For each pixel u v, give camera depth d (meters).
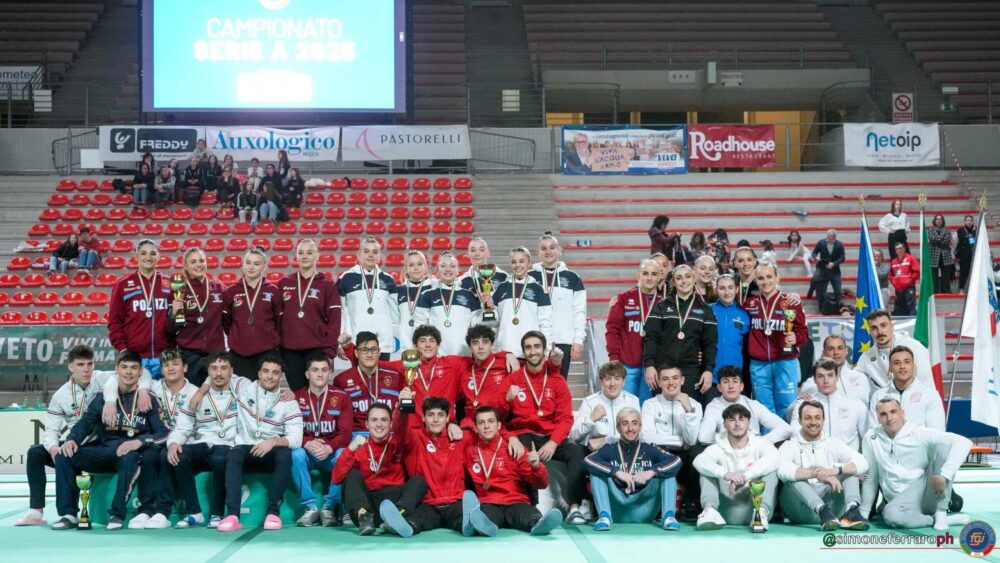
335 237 21.09
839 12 30.25
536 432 9.10
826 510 8.10
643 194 22.67
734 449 8.47
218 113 22.47
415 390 9.14
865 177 23.27
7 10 28.70
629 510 8.76
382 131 22.08
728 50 28.22
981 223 10.38
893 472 8.30
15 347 14.11
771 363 10.05
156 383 9.11
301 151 21.98
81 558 7.21
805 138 29.80
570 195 22.62
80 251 19.72
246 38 22.14
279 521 8.54
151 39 21.97
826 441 8.52
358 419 9.28
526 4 30.17
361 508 8.17
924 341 12.05
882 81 27.36
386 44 22.45
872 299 11.95
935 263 19.14
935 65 27.86
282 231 21.09
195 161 21.61
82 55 27.61
